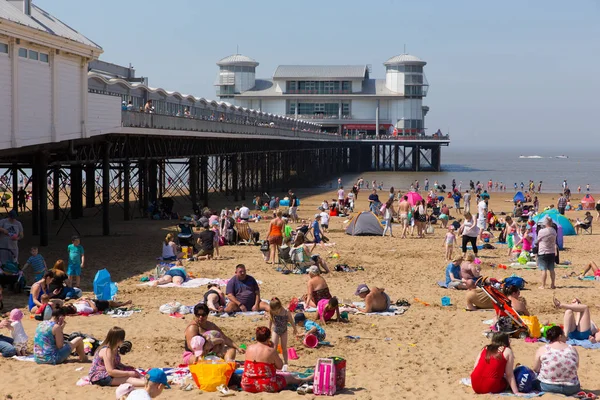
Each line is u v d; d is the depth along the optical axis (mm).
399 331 14453
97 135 28656
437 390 10734
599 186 95875
